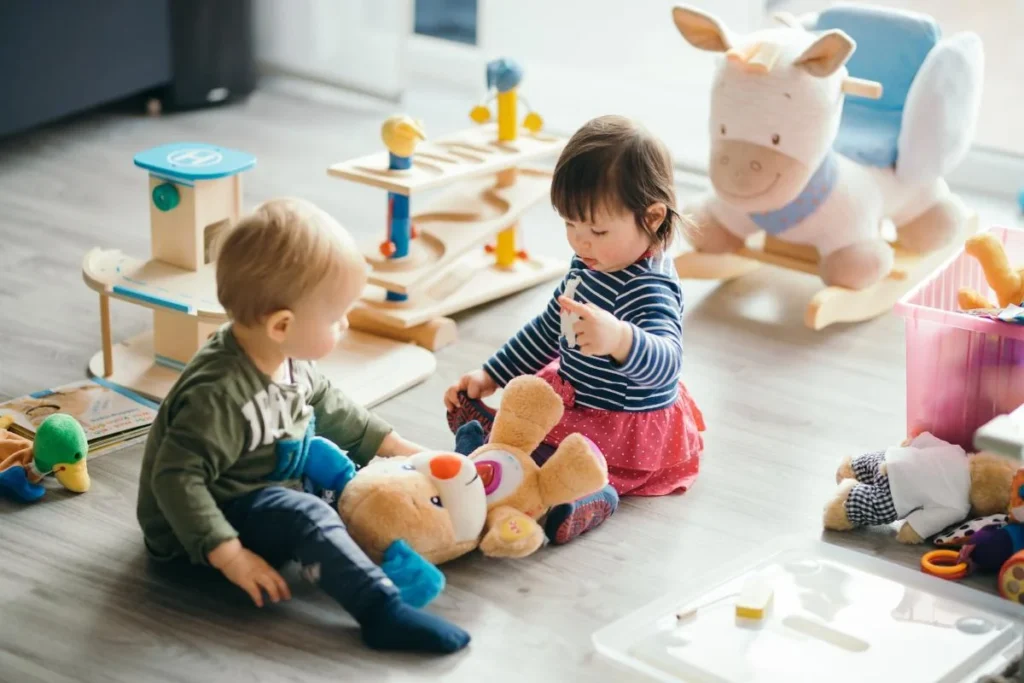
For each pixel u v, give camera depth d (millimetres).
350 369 1889
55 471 1534
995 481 1513
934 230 2252
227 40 3113
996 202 2701
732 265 2311
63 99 2750
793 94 1979
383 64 3135
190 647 1288
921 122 2119
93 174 2652
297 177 2699
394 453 1530
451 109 3162
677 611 1374
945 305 1787
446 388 1883
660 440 1604
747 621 1359
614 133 1485
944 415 1654
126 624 1317
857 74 2256
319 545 1301
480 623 1350
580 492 1455
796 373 1987
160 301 1745
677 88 2869
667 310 1530
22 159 2709
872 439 1794
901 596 1412
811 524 1573
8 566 1403
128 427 1684
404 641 1290
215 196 1846
